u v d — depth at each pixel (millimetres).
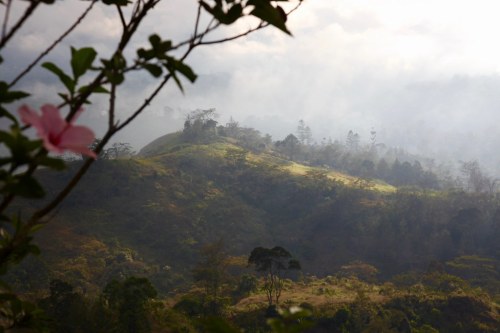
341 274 94062
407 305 59312
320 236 119375
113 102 1464
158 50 1545
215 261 60031
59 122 1207
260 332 49562
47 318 1848
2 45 1347
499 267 99062
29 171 1190
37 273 74688
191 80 1563
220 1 1553
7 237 1614
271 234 120000
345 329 50188
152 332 36656
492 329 55500
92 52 1485
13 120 1371
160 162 144000
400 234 115125
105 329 34219
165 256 101250
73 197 111125
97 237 101062
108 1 1907
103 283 84312
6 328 1771
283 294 65562
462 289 66000
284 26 1585
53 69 1481
